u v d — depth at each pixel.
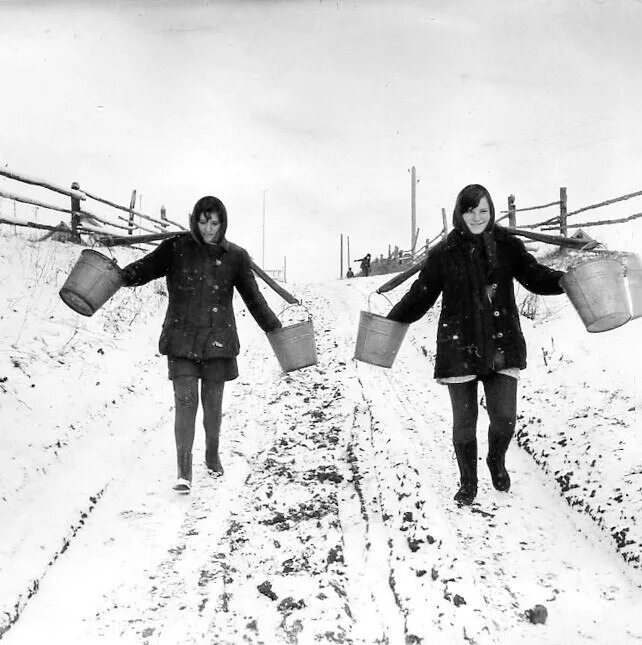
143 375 7.52
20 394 5.72
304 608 3.40
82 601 3.45
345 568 3.85
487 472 5.27
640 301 4.63
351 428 6.20
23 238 11.09
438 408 6.93
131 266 4.88
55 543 3.94
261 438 6.04
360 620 3.35
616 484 4.50
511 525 4.38
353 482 5.05
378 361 5.04
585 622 3.32
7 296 7.96
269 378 8.14
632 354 6.83
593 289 4.43
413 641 3.13
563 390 6.37
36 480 4.66
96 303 4.67
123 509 4.51
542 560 3.95
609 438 5.12
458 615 3.23
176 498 4.71
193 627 3.22
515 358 4.57
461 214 4.54
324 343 10.47
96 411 6.07
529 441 5.70
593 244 4.66
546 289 4.62
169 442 5.83
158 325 9.92
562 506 4.66
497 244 4.60
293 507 4.60
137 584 3.62
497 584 3.67
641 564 3.75
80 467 4.97
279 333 5.15
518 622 3.31
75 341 7.55
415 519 4.26
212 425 5.11
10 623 3.21
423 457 5.54
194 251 4.99
